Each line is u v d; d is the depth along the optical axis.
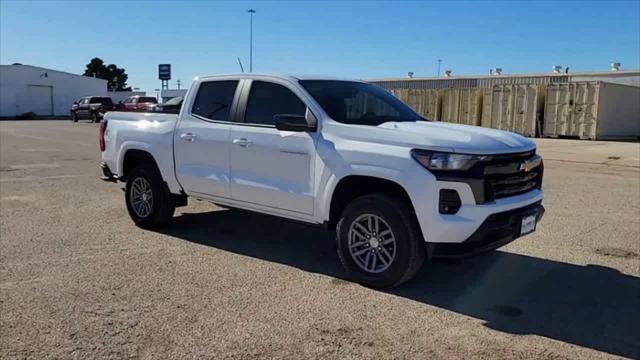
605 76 30.47
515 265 5.62
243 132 5.70
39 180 10.92
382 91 6.25
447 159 4.39
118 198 9.02
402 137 4.65
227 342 3.75
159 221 6.79
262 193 5.54
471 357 3.61
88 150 17.47
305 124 5.13
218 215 7.87
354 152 4.81
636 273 5.39
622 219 7.70
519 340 3.88
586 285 5.04
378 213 4.71
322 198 5.06
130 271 5.24
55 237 6.47
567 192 10.00
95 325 3.99
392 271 4.69
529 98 24.98
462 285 5.01
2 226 6.98
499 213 4.49
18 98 56.12
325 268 5.46
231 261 5.65
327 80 5.80
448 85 36.22
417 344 3.78
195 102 6.36
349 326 4.05
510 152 4.62
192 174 6.21
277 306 4.41
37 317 4.12
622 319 4.28
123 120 7.16
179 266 5.43
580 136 23.91
